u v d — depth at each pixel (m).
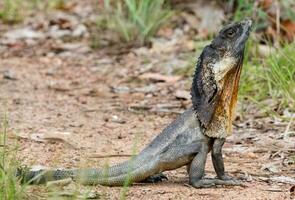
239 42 9.77
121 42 18.92
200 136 9.91
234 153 11.64
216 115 9.86
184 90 15.26
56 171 9.70
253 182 10.23
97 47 18.88
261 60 15.19
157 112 14.12
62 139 12.02
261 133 12.54
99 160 11.06
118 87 15.90
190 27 18.66
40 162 10.84
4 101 14.82
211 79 9.81
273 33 16.48
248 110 13.59
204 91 9.86
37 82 16.52
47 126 13.03
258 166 11.02
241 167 10.95
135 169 9.80
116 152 11.52
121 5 19.86
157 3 18.98
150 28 18.59
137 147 11.86
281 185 10.13
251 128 12.80
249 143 12.10
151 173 9.87
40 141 12.00
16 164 9.70
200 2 19.09
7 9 21.81
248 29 9.82
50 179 9.59
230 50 9.77
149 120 13.58
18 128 12.79
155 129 13.00
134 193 9.56
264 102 13.69
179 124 9.99
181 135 9.93
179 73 16.27
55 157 11.11
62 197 9.16
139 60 17.59
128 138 12.42
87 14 21.25
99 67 17.48
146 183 10.09
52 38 19.95
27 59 18.48
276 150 11.68
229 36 9.77
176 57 17.12
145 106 14.47
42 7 22.28
